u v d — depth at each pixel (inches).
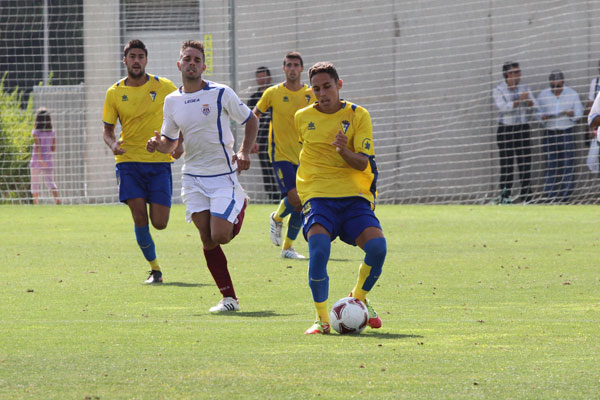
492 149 2150.6
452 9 2144.4
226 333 679.1
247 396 487.5
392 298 852.6
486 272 1031.0
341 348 617.3
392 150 2181.3
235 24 2137.1
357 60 2167.8
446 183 2166.6
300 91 1246.9
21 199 2188.7
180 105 839.1
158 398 484.7
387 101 2172.7
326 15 2156.7
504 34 2129.7
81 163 2223.2
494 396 485.1
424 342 637.3
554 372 539.5
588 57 2096.5
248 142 845.2
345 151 695.1
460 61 2148.1
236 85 2112.5
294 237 1194.0
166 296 884.6
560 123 2023.9
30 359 583.5
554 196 2065.7
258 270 1075.3
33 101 2218.3
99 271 1079.0
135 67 1029.8
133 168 1019.9
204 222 821.9
